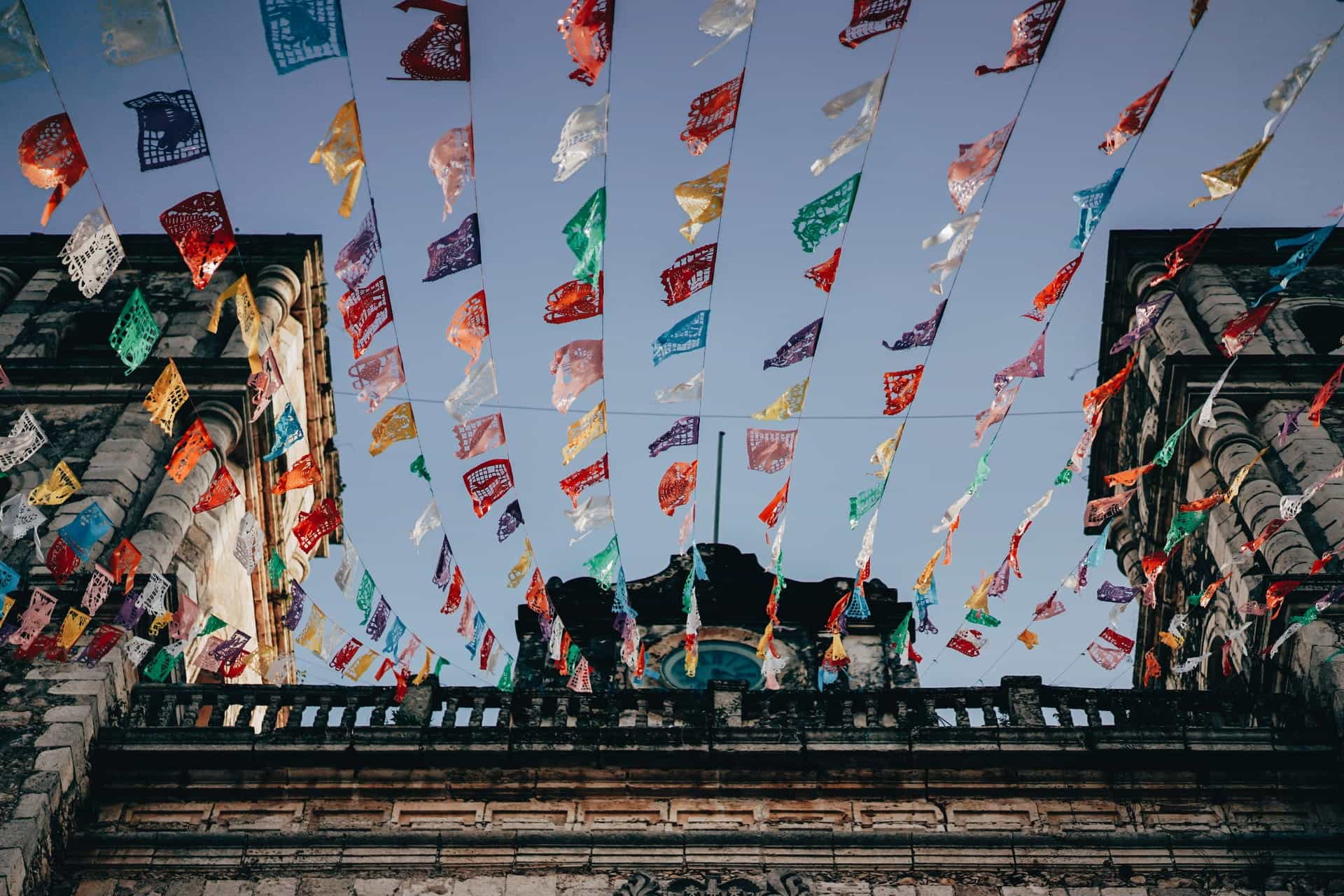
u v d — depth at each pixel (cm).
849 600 2114
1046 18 1417
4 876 1772
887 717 2205
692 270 1642
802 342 1741
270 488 2859
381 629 2008
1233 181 1558
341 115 1431
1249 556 2459
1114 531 3180
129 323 1558
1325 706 2098
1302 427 2697
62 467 1777
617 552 2027
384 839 1955
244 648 2259
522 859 1938
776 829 1988
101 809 1997
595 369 1752
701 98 1505
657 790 2034
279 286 3153
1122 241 3291
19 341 3008
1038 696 2191
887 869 1927
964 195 1557
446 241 1570
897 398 1856
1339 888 1895
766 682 2323
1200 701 2192
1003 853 1945
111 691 2088
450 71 1395
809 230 1602
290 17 1299
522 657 2684
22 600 2177
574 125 1479
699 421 1856
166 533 2477
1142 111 1509
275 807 2012
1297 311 3116
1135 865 1931
